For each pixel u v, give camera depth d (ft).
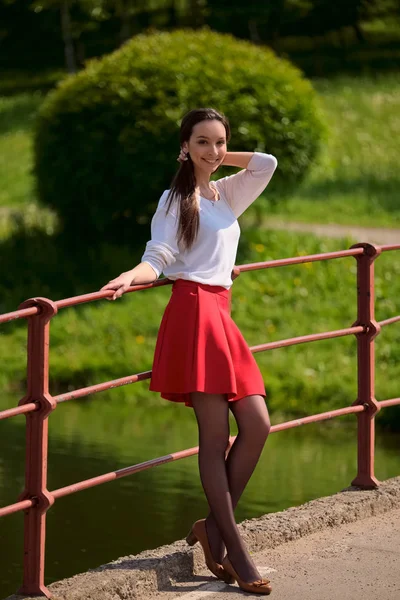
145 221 62.75
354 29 164.76
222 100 58.85
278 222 72.33
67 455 37.14
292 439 41.39
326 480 34.17
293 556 18.45
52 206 62.34
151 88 58.85
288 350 51.72
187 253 16.57
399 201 80.33
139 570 17.01
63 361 52.06
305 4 155.12
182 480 33.94
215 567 17.06
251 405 16.56
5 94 148.97
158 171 58.18
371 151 97.96
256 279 59.52
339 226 71.87
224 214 16.98
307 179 62.64
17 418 44.52
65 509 30.45
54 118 60.39
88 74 60.49
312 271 59.72
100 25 174.29
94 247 64.03
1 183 96.63
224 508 16.43
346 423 44.06
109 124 58.65
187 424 43.68
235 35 159.12
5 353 54.34
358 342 21.84
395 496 21.47
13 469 34.96
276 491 32.60
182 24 164.35
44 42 182.39
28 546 16.39
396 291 56.65
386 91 121.60
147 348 53.06
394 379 47.01
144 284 16.83
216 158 16.84
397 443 40.83
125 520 29.25
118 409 46.85
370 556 18.42
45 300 16.02
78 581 16.67
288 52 158.61
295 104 60.59
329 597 16.46
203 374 16.07
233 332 16.60
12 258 64.39
